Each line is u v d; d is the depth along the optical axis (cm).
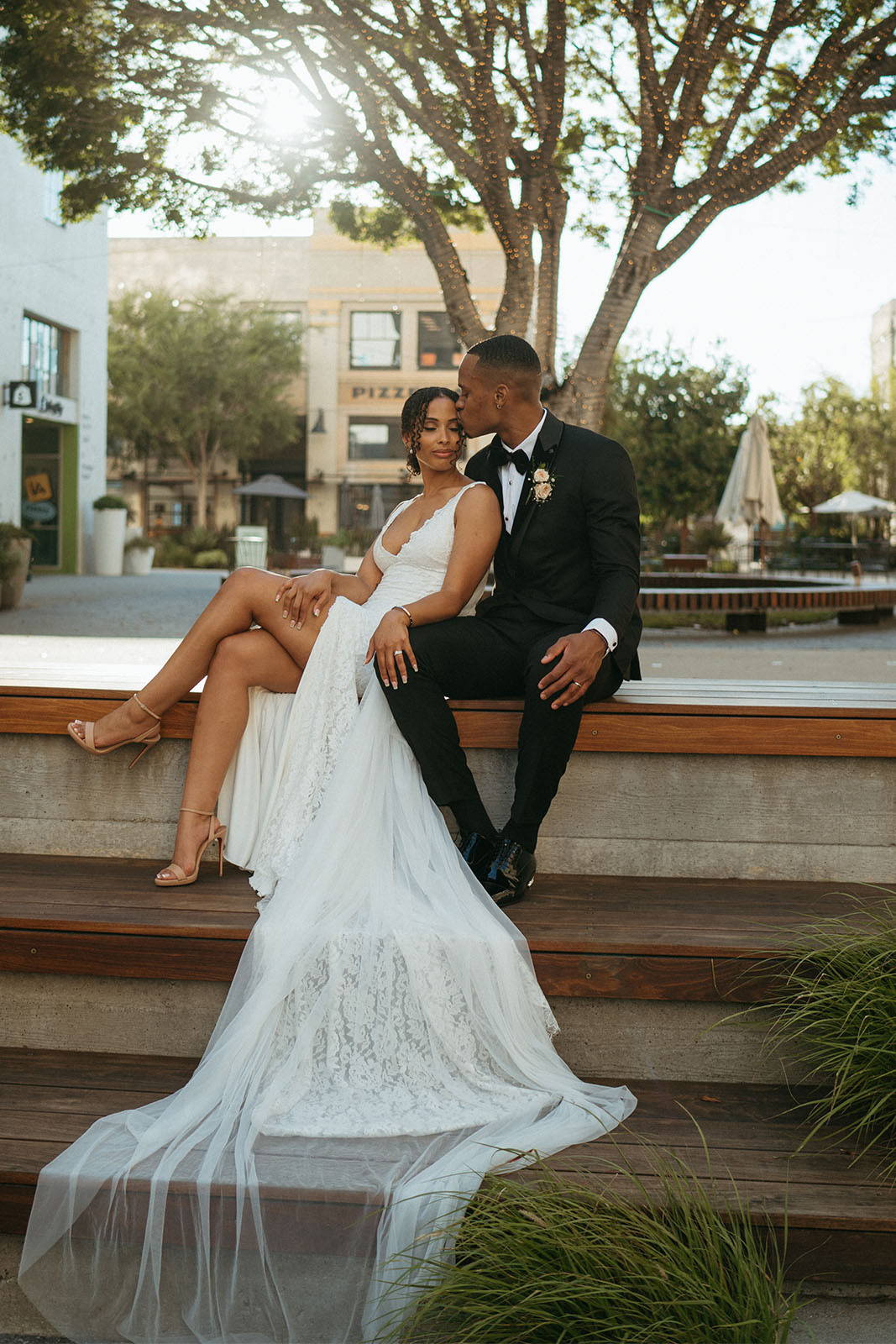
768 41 926
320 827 266
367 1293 204
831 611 1667
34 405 1984
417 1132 225
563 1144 221
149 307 3609
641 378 3180
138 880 290
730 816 302
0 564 1302
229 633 294
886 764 298
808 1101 243
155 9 859
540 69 969
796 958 246
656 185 962
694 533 3253
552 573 304
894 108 958
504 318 1002
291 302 3772
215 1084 229
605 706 297
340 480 3834
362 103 927
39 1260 210
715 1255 190
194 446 3778
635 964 249
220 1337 205
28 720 308
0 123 971
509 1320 184
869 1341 197
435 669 282
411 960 240
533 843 279
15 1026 265
